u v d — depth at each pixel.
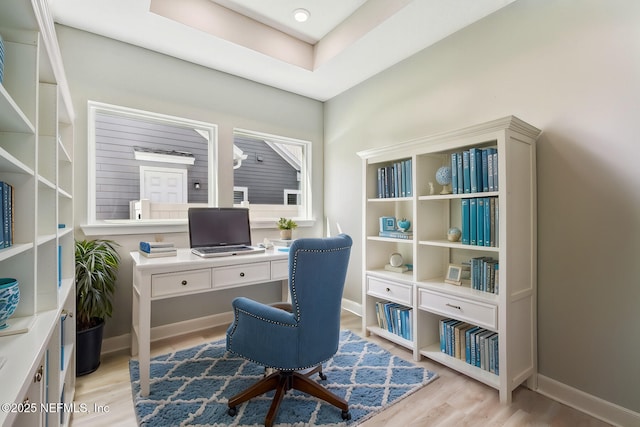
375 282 2.54
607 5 1.60
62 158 1.82
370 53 2.57
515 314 1.74
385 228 2.61
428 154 2.28
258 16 2.44
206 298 2.81
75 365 1.82
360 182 3.16
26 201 1.01
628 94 1.53
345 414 1.55
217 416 1.56
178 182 2.75
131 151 2.55
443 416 1.59
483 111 2.13
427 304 2.13
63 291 1.48
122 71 2.38
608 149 1.60
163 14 2.07
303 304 1.46
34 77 1.01
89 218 2.32
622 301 1.56
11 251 0.80
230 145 2.92
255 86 3.09
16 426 0.89
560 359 1.77
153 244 2.07
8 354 0.80
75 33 2.21
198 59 2.64
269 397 1.72
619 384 1.56
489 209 1.85
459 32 2.27
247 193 3.21
